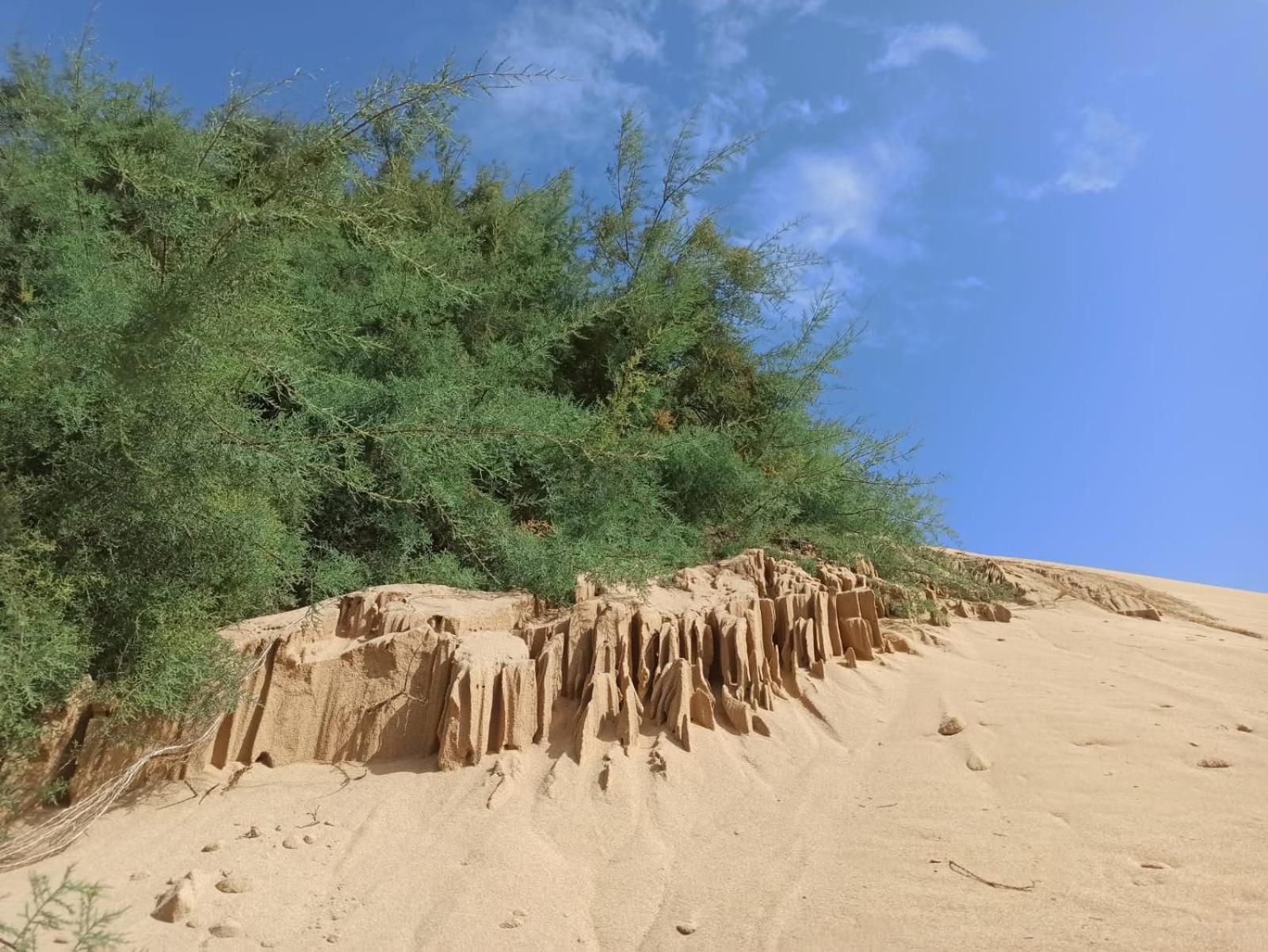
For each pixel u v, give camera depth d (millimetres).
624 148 9000
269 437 4555
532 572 5055
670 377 7668
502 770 3758
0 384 3871
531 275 7945
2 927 2525
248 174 5020
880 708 4598
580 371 8086
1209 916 2568
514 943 2785
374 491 5391
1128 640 5852
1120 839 3109
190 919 2850
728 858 3262
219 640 4027
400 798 3664
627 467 6082
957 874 2979
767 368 8484
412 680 4168
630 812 3568
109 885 3084
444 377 6102
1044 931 2594
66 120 6328
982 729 4215
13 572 3545
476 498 5703
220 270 3770
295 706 4137
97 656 3932
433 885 3088
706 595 5191
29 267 5898
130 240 5426
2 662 3199
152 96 7297
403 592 4723
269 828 3471
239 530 4207
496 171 9586
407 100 4777
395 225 6578
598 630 4430
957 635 5961
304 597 5254
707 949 2721
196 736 3879
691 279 7711
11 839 3391
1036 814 3365
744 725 4258
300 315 5551
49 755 3709
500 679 4070
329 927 2857
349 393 5520
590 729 3994
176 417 3912
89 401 3982
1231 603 7539
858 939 2670
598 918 2947
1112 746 3977
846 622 5312
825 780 3848
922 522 7316
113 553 3904
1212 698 4559
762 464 7672
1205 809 3279
